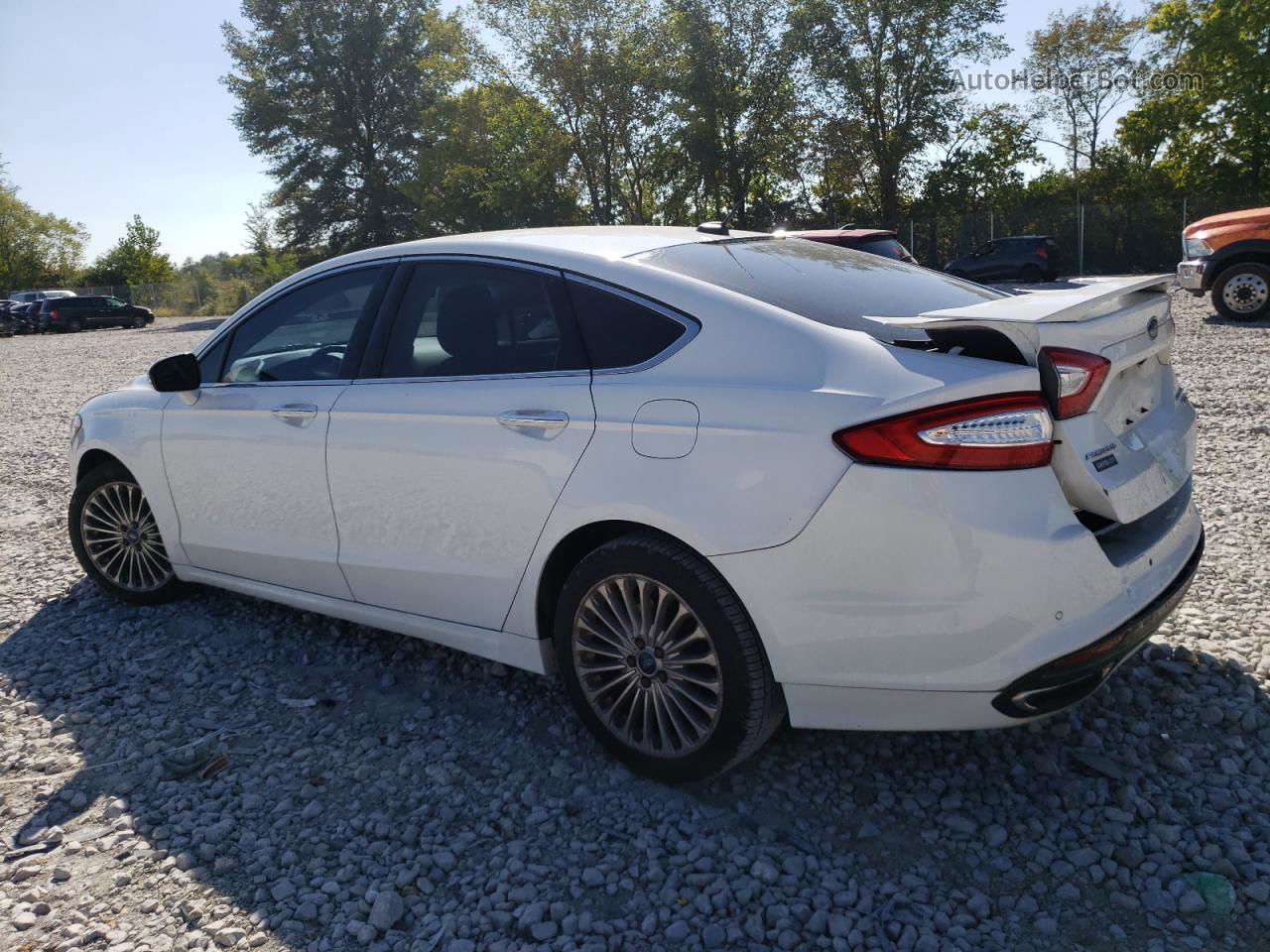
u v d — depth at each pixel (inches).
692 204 1654.8
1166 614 100.4
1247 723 115.5
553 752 120.8
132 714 137.2
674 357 106.1
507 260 123.4
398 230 2074.3
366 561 132.8
